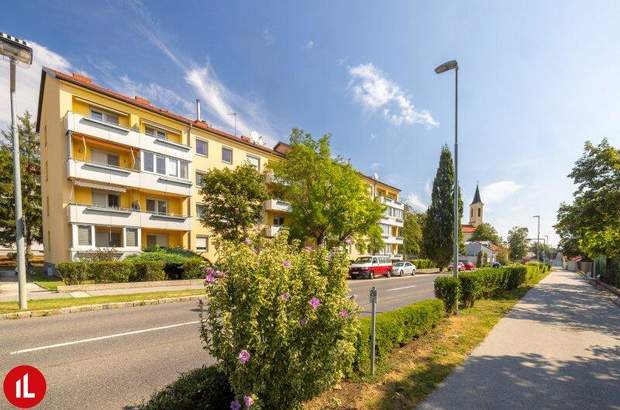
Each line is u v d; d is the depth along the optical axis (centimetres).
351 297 346
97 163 1731
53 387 427
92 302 988
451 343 610
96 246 1722
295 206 2150
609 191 1507
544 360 534
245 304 277
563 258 7094
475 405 372
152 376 466
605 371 490
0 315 805
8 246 2588
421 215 5462
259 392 272
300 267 312
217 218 1767
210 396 274
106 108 1869
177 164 2161
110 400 392
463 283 1011
